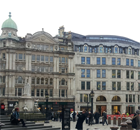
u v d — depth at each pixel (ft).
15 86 230.68
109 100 259.19
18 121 89.25
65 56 254.68
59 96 249.14
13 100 225.15
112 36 301.63
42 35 244.42
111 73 262.47
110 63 263.49
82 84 257.96
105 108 260.21
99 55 263.08
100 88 260.01
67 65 254.68
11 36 239.91
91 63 261.65
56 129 94.84
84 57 261.03
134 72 273.33
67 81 252.62
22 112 128.26
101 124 136.87
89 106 254.27
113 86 262.88
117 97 264.93
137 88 274.16
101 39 274.36
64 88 250.37
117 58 266.16
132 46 283.18
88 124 131.95
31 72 236.63
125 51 271.90
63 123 89.25
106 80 261.03
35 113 132.77
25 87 139.03
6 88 226.79
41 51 242.58
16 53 234.79
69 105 248.32
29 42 238.48
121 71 265.95
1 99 224.53
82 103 254.06
